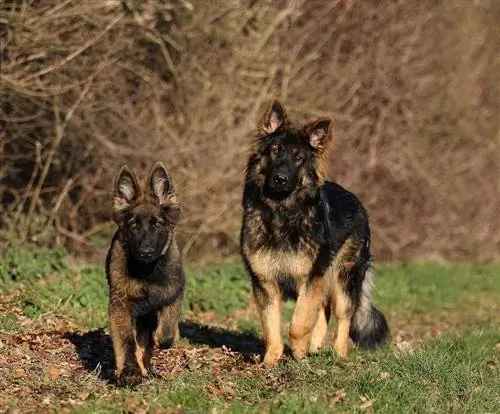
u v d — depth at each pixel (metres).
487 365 11.00
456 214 26.72
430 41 25.72
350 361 10.22
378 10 23.91
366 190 24.64
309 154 10.45
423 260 25.58
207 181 19.95
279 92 21.61
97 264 17.97
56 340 11.00
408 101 25.34
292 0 21.27
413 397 8.91
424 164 25.86
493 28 27.69
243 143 20.48
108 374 9.71
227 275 17.56
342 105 23.58
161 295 9.56
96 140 18.81
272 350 10.52
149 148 19.41
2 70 16.25
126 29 17.95
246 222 10.66
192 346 11.65
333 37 23.22
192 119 20.30
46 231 17.78
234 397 8.84
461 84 26.67
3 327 11.23
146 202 9.61
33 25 15.91
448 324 16.64
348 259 11.34
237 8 20.11
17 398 8.61
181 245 20.73
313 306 10.52
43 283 14.24
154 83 19.61
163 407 8.30
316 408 8.25
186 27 19.58
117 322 9.27
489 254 27.38
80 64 17.39
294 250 10.38
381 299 19.33
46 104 17.70
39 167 18.92
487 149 27.20
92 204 19.59
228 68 20.70
